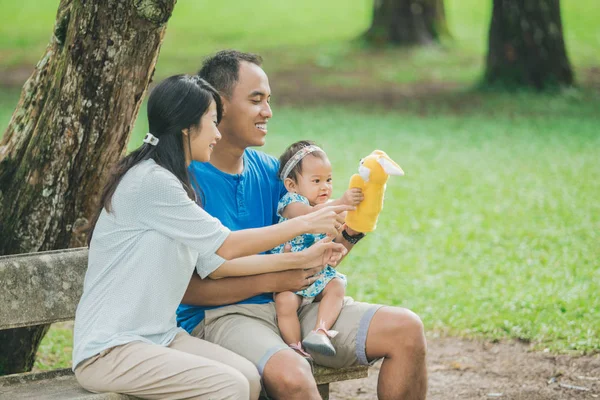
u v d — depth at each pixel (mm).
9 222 6711
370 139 19000
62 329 9172
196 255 5363
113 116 6484
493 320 8789
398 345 5547
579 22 34344
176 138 5324
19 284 5816
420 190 14703
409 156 17375
